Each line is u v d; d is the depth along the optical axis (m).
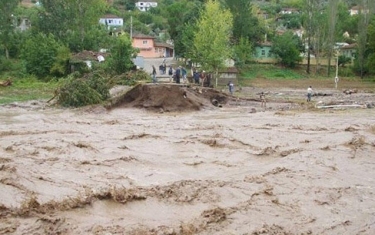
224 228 12.61
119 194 14.62
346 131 27.27
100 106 35.59
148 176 17.30
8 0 63.50
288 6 136.75
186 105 37.28
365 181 17.47
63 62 54.72
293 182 16.94
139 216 13.36
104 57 58.47
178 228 12.39
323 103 42.28
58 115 32.69
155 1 135.62
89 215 13.27
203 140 23.86
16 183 15.27
